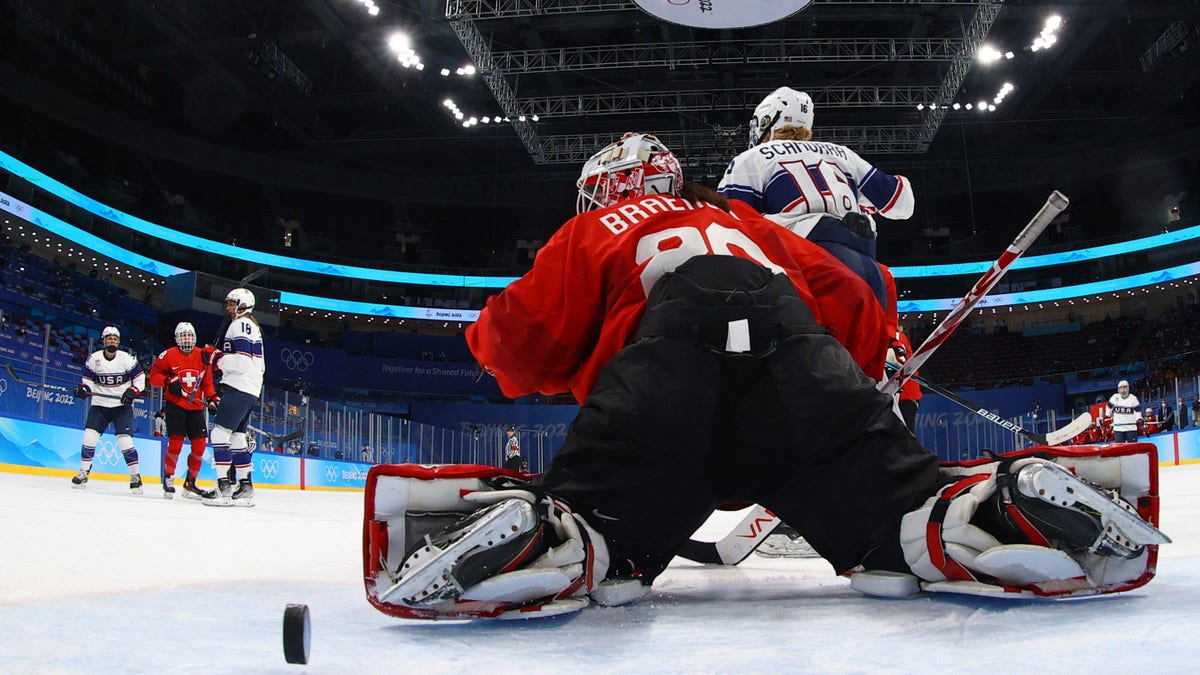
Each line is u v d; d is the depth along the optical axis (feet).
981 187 94.07
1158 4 65.67
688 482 5.47
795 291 5.95
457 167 97.04
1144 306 94.43
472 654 4.18
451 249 101.81
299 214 97.50
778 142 9.60
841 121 79.00
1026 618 4.75
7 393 38.81
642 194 7.09
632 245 6.07
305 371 84.12
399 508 5.03
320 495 37.68
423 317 94.43
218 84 81.05
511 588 4.81
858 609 5.32
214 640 4.58
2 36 71.00
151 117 83.56
